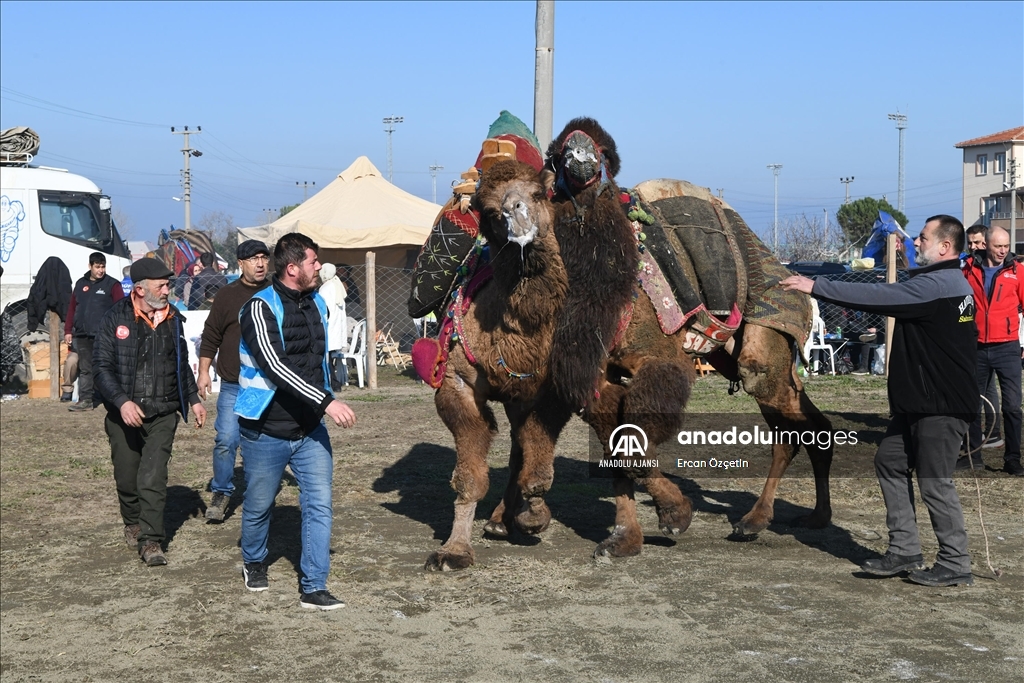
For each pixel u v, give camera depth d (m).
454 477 6.05
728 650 4.73
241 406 5.45
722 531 6.97
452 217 6.27
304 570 5.44
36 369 15.19
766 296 6.77
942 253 5.73
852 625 5.06
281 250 5.39
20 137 18.03
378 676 4.49
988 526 7.07
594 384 5.66
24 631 5.14
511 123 6.36
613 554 6.20
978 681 4.36
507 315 5.51
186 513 7.67
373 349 15.46
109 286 13.84
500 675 4.47
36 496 8.23
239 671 4.58
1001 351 8.88
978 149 47.06
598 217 5.69
